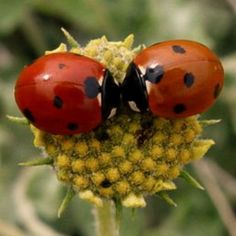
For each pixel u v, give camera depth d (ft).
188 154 0.29
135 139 0.29
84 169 0.29
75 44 0.30
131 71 0.28
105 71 0.28
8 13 0.43
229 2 0.43
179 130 0.29
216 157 0.42
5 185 0.42
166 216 0.42
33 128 0.29
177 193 0.41
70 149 0.29
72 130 0.28
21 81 0.28
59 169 0.29
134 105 0.28
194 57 0.28
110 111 0.28
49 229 0.39
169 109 0.28
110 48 0.29
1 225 0.40
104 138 0.29
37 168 0.42
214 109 0.43
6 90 0.43
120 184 0.29
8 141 0.43
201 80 0.28
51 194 0.41
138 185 0.29
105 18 0.43
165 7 0.43
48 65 0.28
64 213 0.41
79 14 0.43
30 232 0.39
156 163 0.29
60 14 0.44
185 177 0.30
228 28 0.45
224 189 0.42
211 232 0.41
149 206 0.42
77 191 0.29
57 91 0.27
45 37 0.45
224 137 0.43
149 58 0.28
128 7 0.43
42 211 0.41
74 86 0.27
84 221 0.41
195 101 0.28
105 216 0.31
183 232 0.41
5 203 0.41
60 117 0.28
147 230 0.41
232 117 0.42
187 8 0.43
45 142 0.29
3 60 0.45
